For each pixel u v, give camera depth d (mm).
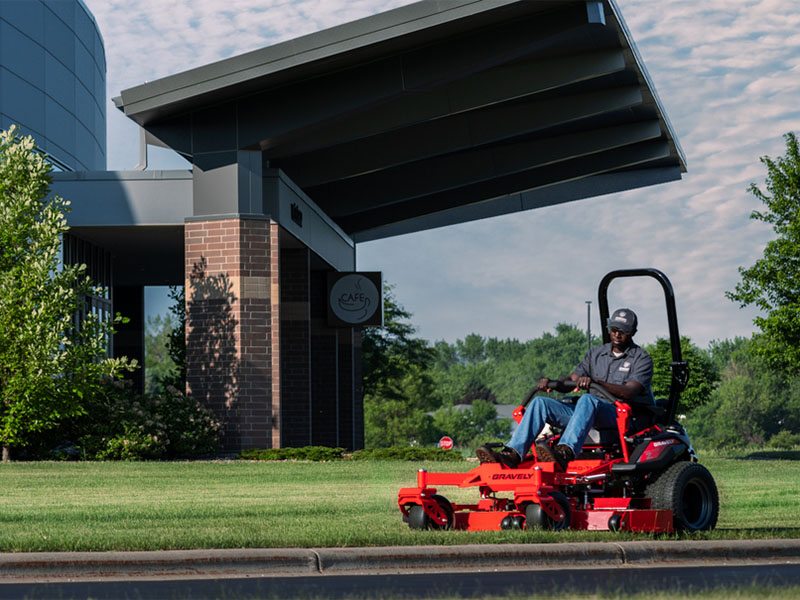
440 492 17516
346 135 31969
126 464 24359
